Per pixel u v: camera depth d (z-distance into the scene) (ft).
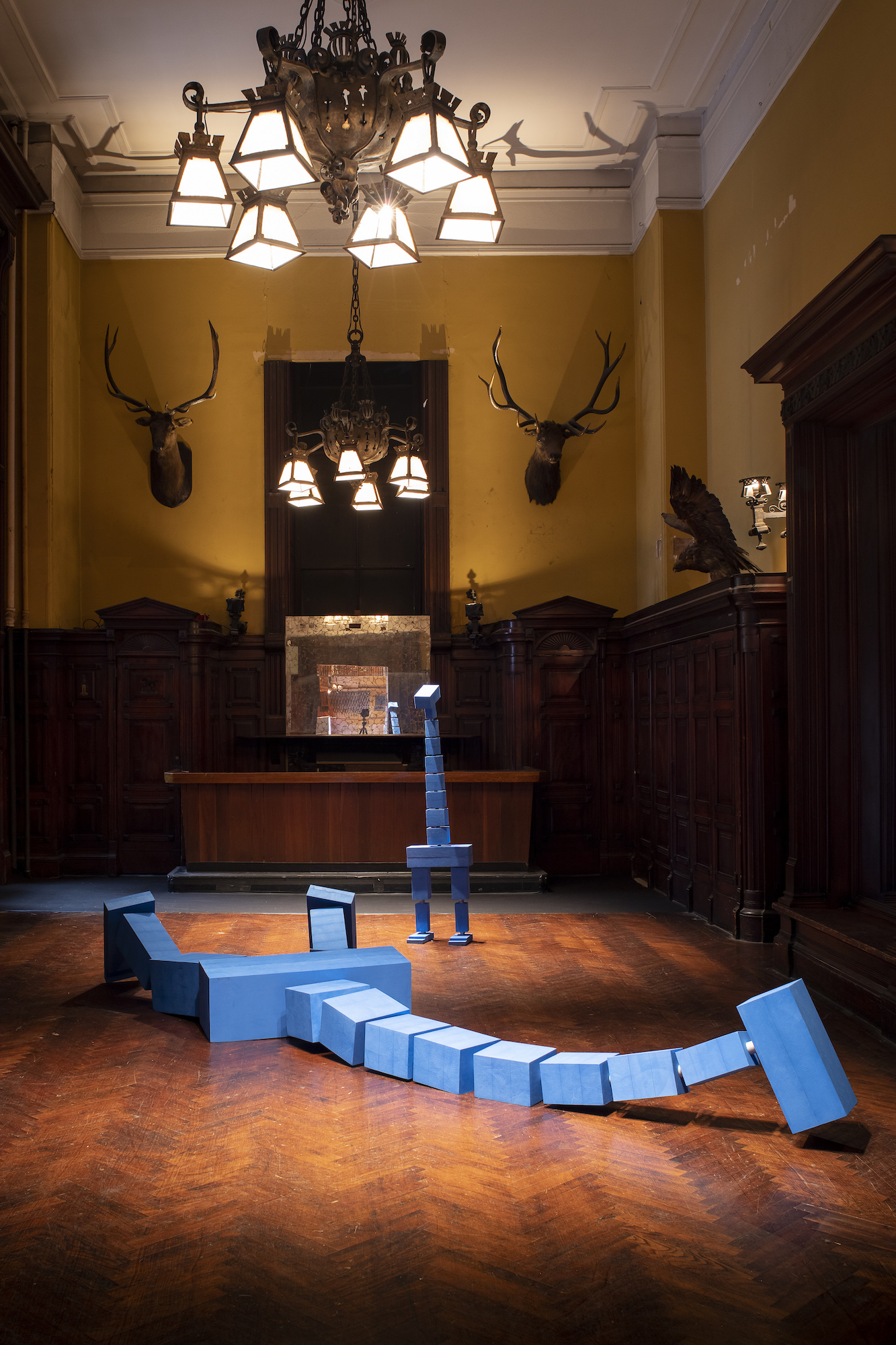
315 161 13.39
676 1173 9.68
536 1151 10.16
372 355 32.58
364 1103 11.52
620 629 30.37
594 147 30.63
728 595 20.90
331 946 16.46
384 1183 9.41
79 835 29.96
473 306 32.68
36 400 29.58
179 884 26.17
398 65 12.60
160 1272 7.85
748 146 24.84
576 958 18.92
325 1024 13.43
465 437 32.63
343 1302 7.43
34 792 29.55
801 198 21.38
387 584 33.32
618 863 30.27
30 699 29.58
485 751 31.94
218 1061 13.00
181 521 32.32
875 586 18.19
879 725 18.07
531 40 25.38
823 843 18.15
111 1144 10.35
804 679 18.13
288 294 32.60
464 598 32.42
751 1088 12.23
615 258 32.60
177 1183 9.44
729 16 24.02
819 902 17.98
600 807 30.42
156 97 27.91
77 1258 8.09
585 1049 13.30
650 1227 8.61
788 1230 8.57
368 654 31.96
